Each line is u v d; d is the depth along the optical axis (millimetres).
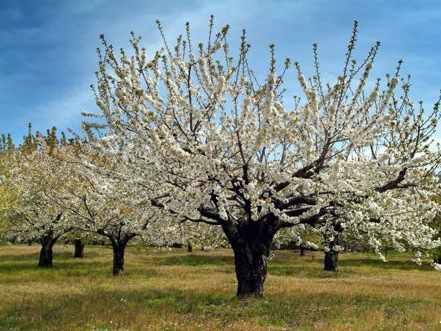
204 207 15281
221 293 17297
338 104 12781
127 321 11812
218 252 48188
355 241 19891
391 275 27938
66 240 37844
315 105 12633
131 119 13102
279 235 22906
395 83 11914
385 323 11602
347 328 11000
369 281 23156
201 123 13477
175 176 13945
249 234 15414
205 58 12867
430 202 15086
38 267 30797
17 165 33000
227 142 13312
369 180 13453
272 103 12477
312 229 15414
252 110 13492
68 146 22391
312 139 14047
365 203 13680
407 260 40219
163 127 12977
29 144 34500
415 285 21125
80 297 16391
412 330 10883
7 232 31516
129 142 14289
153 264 34781
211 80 13234
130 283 21734
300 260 39781
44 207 29172
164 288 19344
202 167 12859
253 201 13047
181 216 15109
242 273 15406
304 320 12109
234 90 13023
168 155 13305
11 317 12773
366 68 12016
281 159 14531
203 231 21672
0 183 30734
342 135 13078
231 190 14039
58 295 17172
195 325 11281
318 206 13508
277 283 21469
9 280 23141
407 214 15188
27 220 30828
